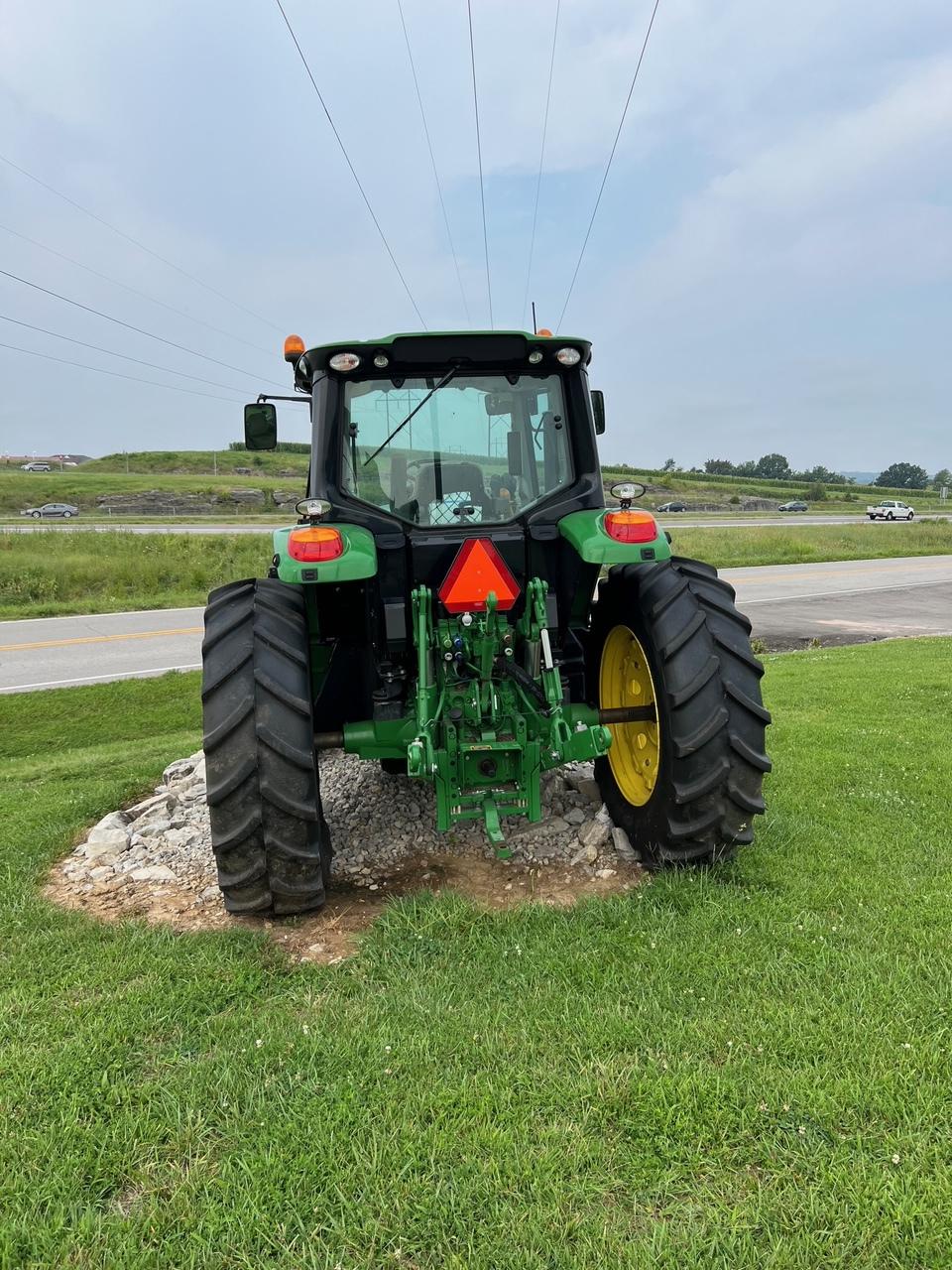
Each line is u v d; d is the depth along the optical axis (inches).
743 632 127.7
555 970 103.7
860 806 162.4
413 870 140.3
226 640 122.0
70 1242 67.1
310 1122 78.8
